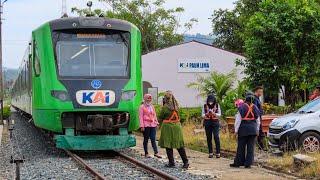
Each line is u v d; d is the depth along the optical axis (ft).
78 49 53.72
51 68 53.01
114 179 38.88
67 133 52.37
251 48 77.51
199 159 50.49
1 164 50.14
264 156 50.06
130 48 54.85
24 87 82.94
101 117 51.55
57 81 52.42
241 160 44.68
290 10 74.84
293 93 78.89
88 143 51.83
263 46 76.74
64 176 40.88
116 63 53.98
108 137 52.16
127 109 52.75
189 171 42.47
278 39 75.36
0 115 129.59
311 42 75.56
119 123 53.21
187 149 60.08
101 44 54.24
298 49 76.28
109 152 58.65
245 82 79.56
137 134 83.92
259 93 51.13
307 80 76.48
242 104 44.01
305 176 39.19
